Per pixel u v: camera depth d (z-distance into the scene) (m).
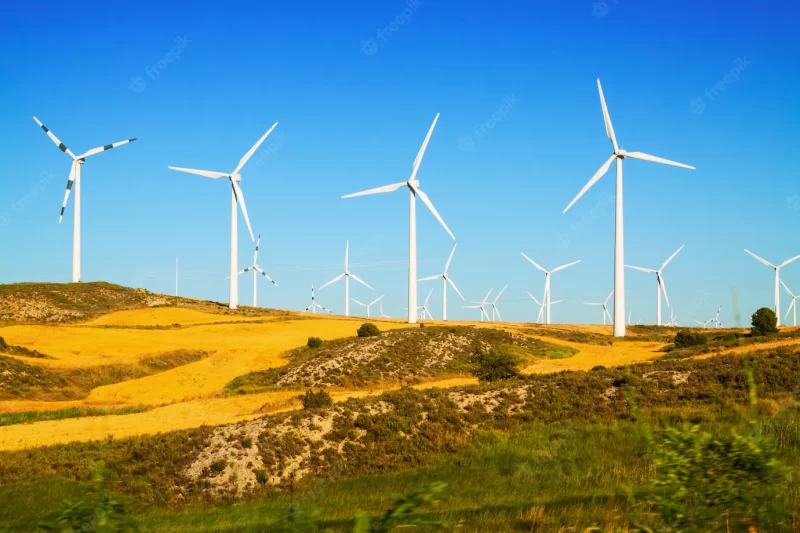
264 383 66.31
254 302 151.75
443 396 39.97
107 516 8.15
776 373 38.81
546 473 25.06
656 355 79.75
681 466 7.88
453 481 25.27
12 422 46.00
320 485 27.25
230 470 30.81
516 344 85.94
